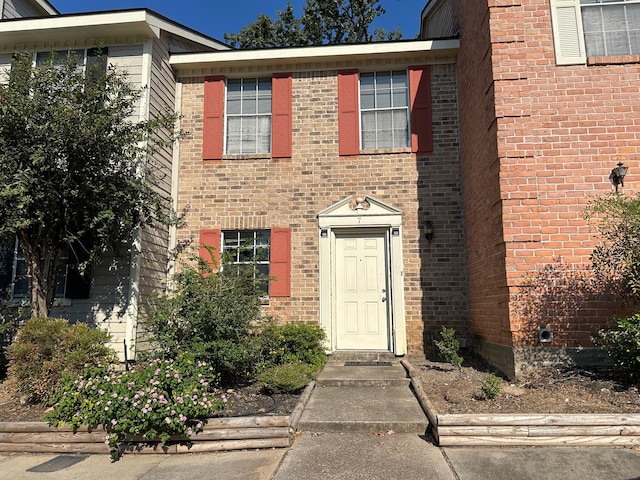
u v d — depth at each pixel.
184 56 8.76
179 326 5.72
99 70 7.94
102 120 6.11
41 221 6.06
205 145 8.75
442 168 8.26
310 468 3.65
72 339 5.36
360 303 8.16
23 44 8.34
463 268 7.93
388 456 3.84
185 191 8.65
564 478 3.36
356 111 8.61
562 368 5.41
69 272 7.39
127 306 7.21
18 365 5.19
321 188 8.43
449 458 3.77
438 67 8.60
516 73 6.03
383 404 5.07
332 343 7.93
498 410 4.36
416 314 7.91
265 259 8.38
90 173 6.34
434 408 4.57
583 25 6.12
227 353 5.52
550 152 5.84
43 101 6.12
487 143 6.45
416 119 8.46
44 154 5.86
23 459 4.14
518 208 5.78
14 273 7.58
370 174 8.38
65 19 7.85
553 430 3.98
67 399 4.36
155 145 7.60
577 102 5.90
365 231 8.34
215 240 8.45
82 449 4.27
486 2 6.40
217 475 3.62
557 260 5.64
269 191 8.52
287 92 8.79
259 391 5.55
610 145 5.78
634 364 4.71
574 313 5.52
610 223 5.48
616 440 3.92
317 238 8.30
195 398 4.25
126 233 7.05
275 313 8.12
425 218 8.15
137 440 4.26
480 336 7.05
